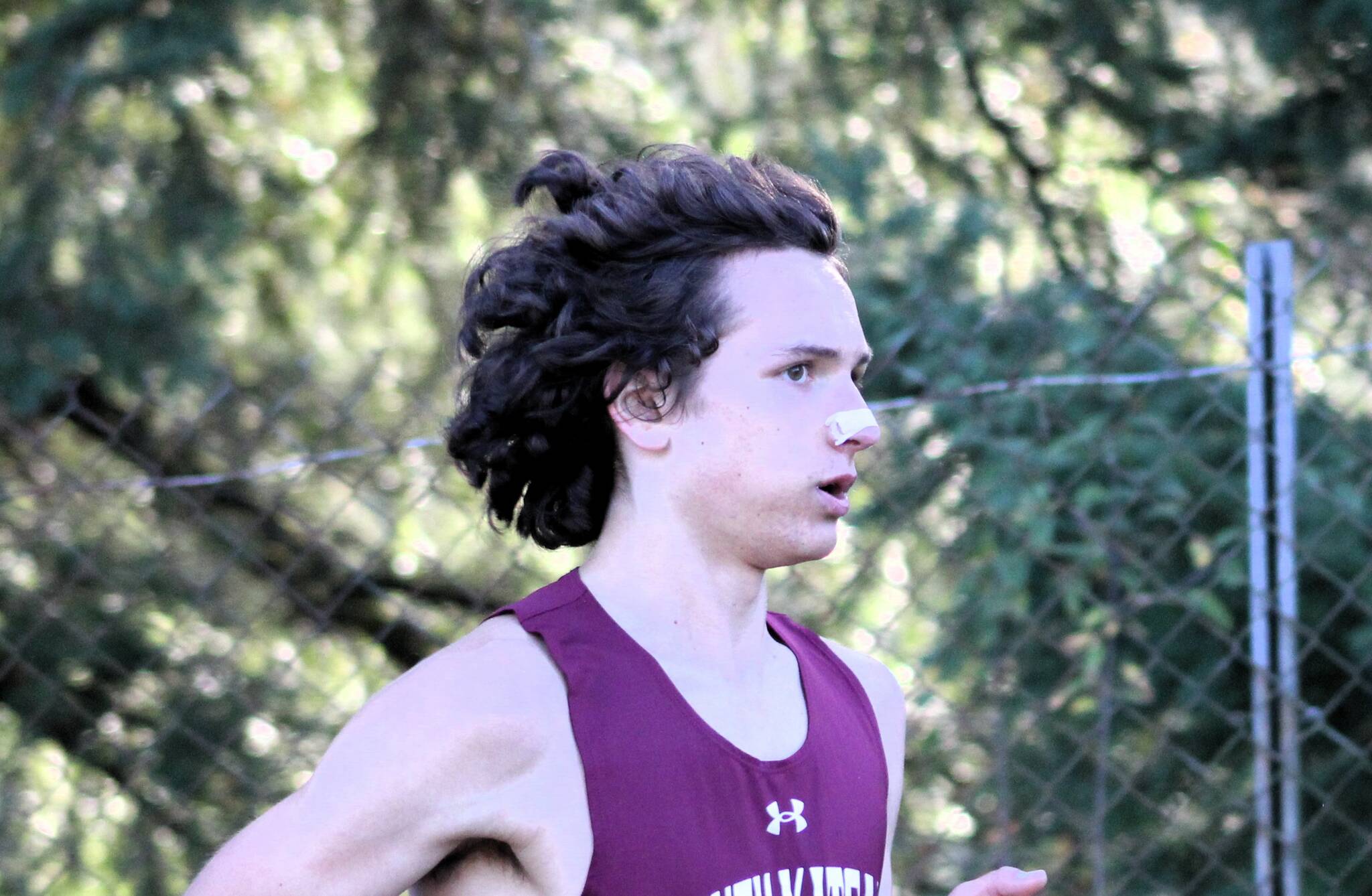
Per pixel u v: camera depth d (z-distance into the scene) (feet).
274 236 66.28
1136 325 42.39
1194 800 43.01
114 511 54.34
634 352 17.52
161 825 48.29
